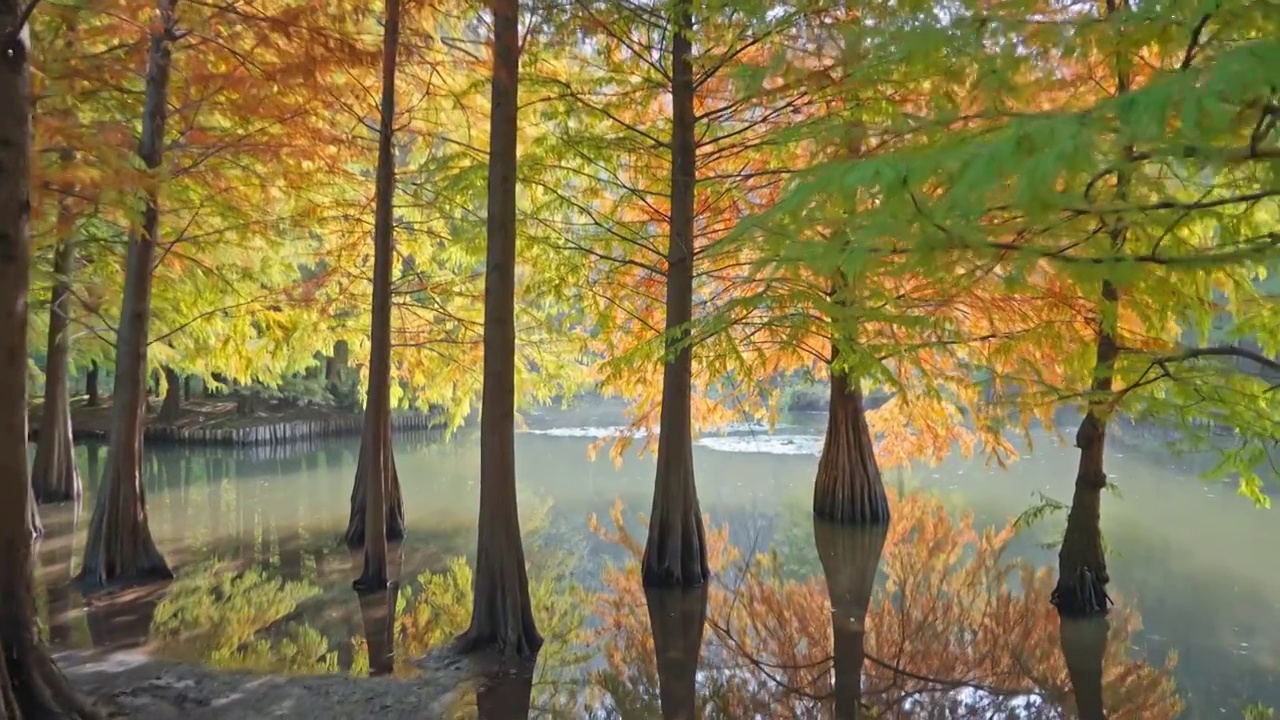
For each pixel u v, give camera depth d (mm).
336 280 13000
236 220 11492
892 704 6930
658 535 10500
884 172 3371
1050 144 2941
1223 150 3141
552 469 21516
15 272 5027
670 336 9086
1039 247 4004
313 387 27062
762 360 10602
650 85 10312
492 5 7570
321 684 6770
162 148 9617
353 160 11773
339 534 12922
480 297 13117
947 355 10695
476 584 7762
